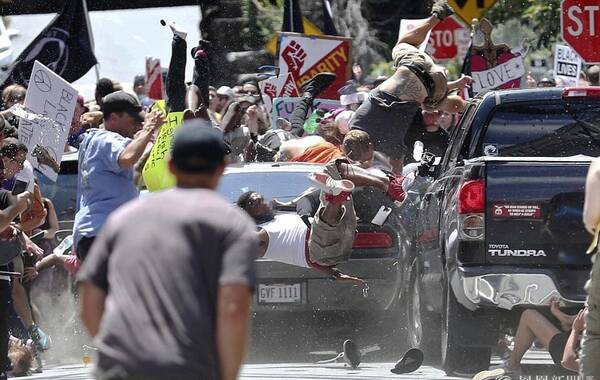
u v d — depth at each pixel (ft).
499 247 113.60
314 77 201.87
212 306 59.31
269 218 135.85
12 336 140.77
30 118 152.25
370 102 158.10
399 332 143.54
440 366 131.23
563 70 210.59
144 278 59.00
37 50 200.34
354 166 131.13
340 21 318.04
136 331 58.29
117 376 57.93
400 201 131.44
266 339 147.64
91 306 61.05
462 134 127.03
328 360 138.92
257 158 179.63
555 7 269.23
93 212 113.80
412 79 157.79
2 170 113.19
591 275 91.45
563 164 113.60
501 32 276.21
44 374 135.03
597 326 91.04
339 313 140.36
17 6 283.18
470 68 199.41
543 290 112.16
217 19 307.37
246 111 205.98
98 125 182.60
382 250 139.13
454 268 115.24
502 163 113.91
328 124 174.09
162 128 121.90
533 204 113.50
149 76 250.98
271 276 136.67
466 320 117.29
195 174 62.18
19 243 112.06
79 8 201.05
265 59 309.63
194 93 134.21
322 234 130.31
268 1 314.55
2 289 109.81
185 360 57.98
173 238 59.41
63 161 179.73
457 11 213.46
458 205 114.83
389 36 329.52
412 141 172.55
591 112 121.80
